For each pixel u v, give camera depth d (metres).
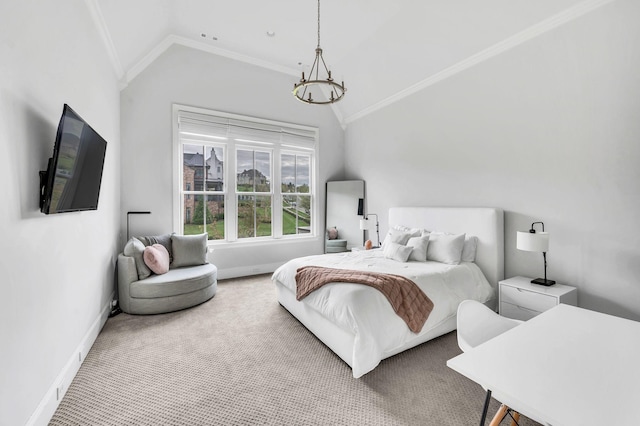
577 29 2.51
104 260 2.92
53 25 1.72
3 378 1.18
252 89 4.76
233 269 4.67
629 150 2.25
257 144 4.88
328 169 5.66
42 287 1.54
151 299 3.08
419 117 4.17
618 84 2.29
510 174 3.07
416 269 2.77
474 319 1.58
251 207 4.88
